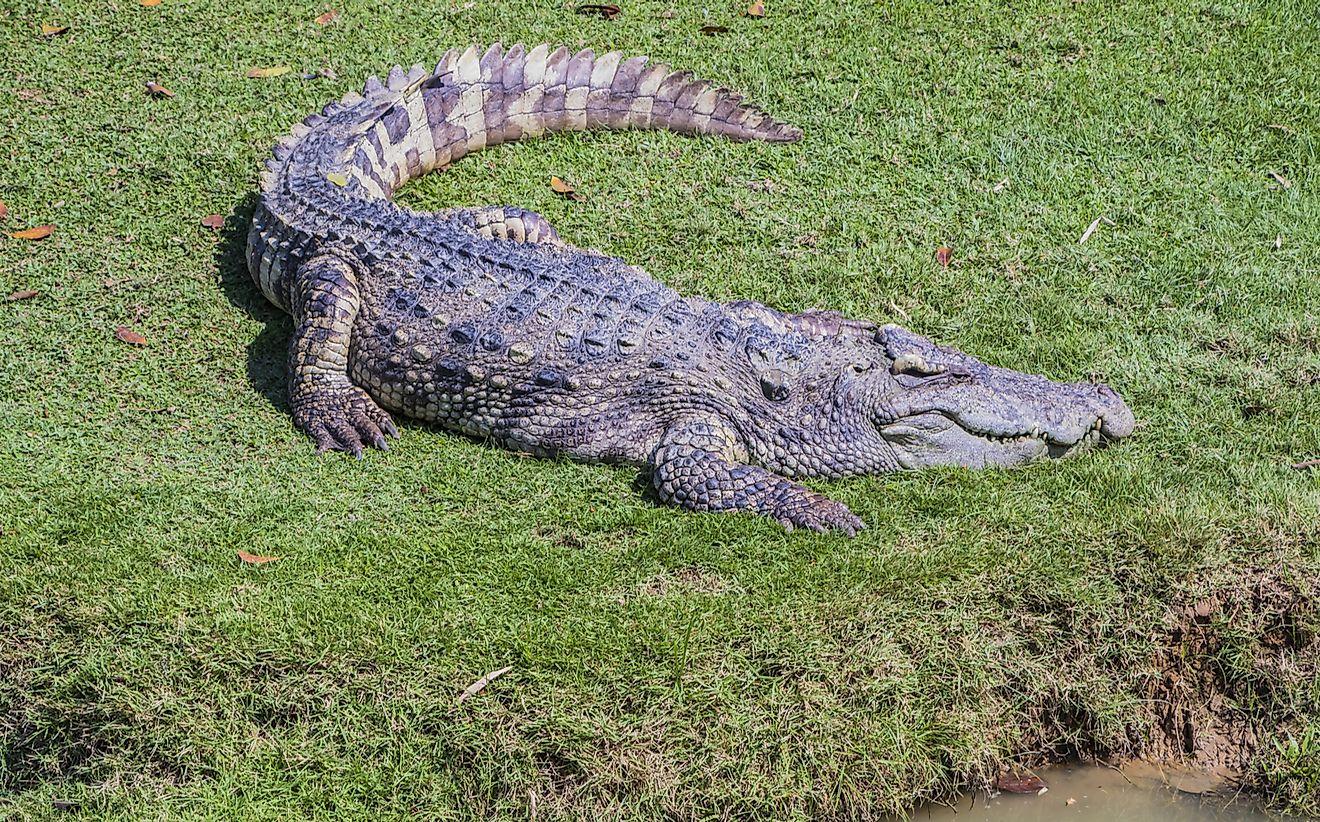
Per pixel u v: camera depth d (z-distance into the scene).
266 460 17.52
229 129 23.81
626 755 13.63
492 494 17.00
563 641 14.41
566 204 22.61
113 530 15.93
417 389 18.20
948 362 17.45
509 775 13.54
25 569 15.20
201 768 13.84
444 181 23.28
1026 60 26.23
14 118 23.66
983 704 14.75
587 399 17.64
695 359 17.55
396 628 14.55
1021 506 16.55
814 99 25.19
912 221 22.36
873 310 20.39
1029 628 15.20
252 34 26.38
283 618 14.63
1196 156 23.92
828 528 16.11
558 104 24.33
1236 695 15.58
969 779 14.59
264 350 19.70
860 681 14.40
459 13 27.41
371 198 20.53
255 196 22.42
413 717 13.88
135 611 14.67
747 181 23.20
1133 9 27.77
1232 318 20.30
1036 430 17.31
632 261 21.30
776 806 13.63
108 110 24.08
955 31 27.08
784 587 15.20
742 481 16.62
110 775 13.95
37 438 17.70
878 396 17.25
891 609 14.97
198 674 14.26
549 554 15.77
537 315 17.95
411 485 17.11
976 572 15.46
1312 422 18.08
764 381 17.33
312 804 13.52
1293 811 15.00
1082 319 20.31
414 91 23.06
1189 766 15.40
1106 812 14.71
